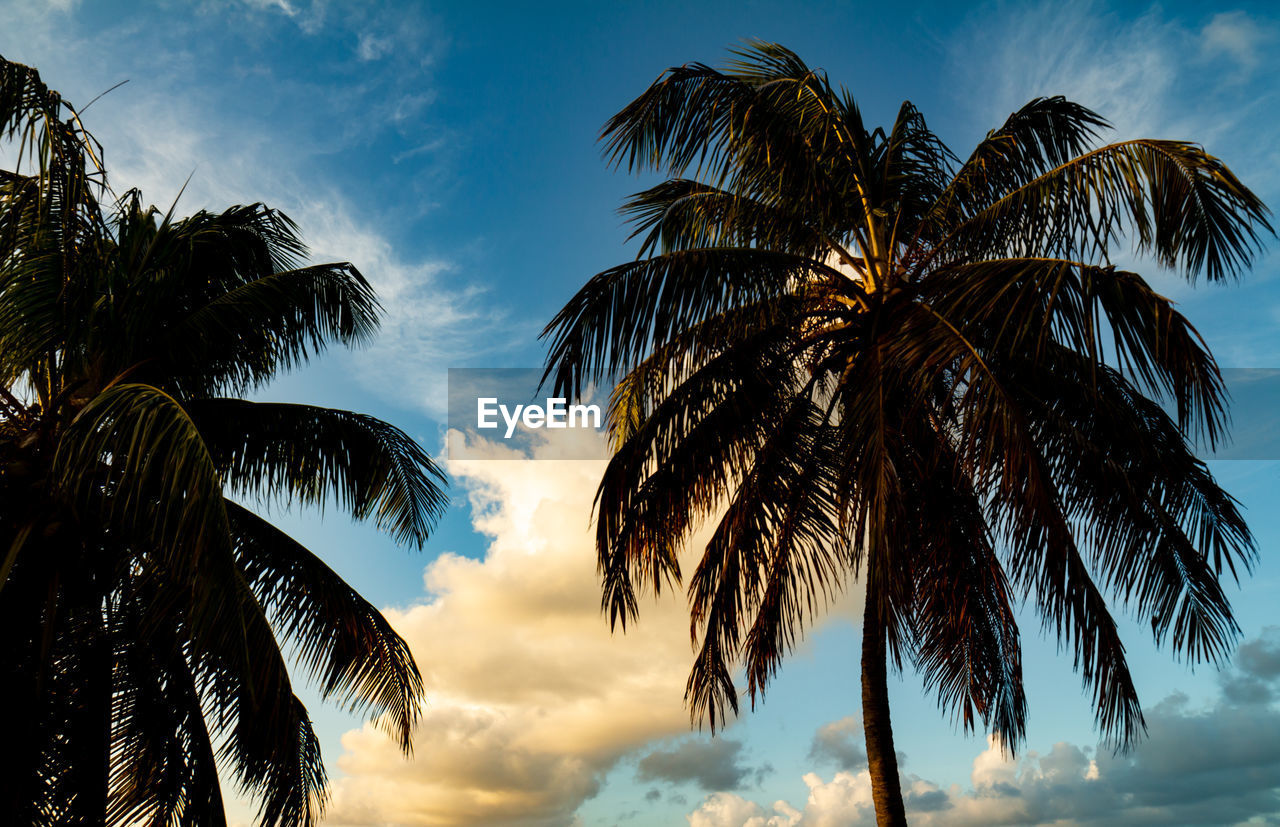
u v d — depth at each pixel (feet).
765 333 34.01
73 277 30.99
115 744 32.94
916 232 34.65
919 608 37.19
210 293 38.37
